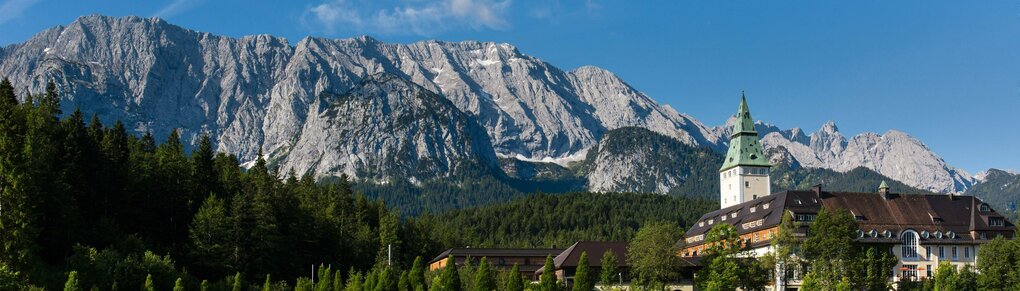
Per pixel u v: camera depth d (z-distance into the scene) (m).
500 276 174.38
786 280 176.00
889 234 196.38
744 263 171.88
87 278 145.62
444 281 163.25
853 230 171.75
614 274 177.50
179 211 193.88
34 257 145.88
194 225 183.25
